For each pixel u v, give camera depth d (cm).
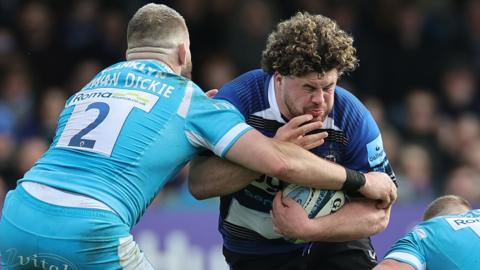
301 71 1502
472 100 3988
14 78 3619
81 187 1469
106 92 1560
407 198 3362
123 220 1473
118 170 1488
